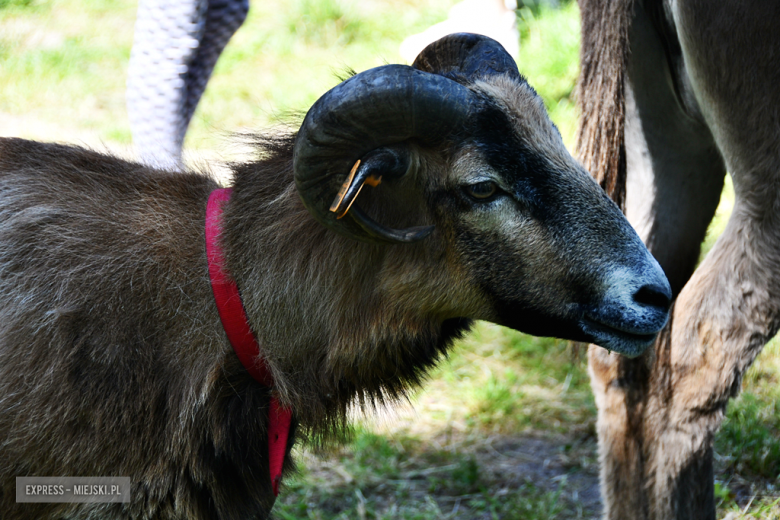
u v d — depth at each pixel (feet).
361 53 27.63
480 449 13.74
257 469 8.41
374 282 8.03
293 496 12.71
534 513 11.96
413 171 7.57
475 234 7.70
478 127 7.43
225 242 8.07
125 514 7.81
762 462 12.25
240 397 8.14
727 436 12.94
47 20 30.83
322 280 7.96
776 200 8.80
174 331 7.89
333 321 8.02
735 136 9.04
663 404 9.82
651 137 10.43
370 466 13.38
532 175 7.53
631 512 10.02
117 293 7.80
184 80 14.03
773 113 8.67
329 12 29.17
